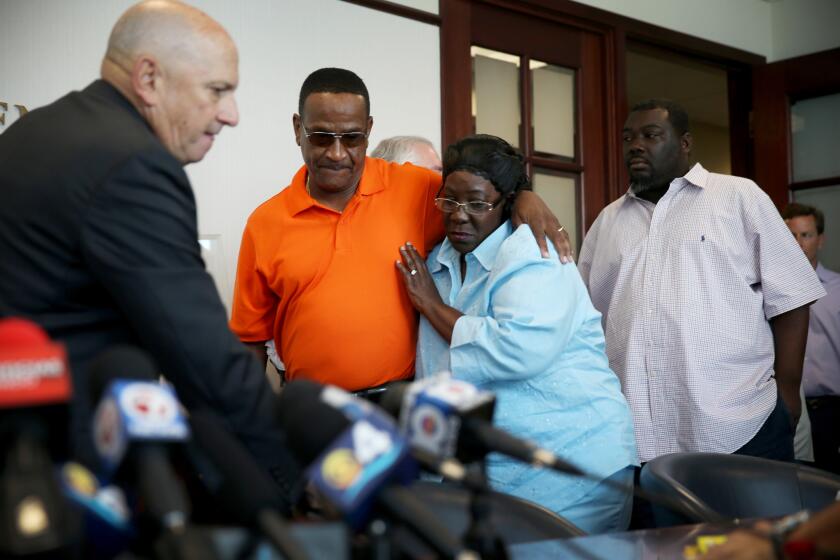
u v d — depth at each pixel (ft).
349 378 6.85
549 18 12.60
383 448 2.62
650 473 6.09
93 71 8.96
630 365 9.05
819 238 12.84
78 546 2.40
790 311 8.86
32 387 2.30
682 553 4.33
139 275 4.33
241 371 4.50
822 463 12.35
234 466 2.93
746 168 15.51
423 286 6.83
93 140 4.45
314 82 6.98
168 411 2.57
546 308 6.38
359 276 6.93
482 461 3.21
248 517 2.76
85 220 4.34
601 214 10.09
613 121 13.26
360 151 6.98
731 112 15.65
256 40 9.98
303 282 6.97
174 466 3.26
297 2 10.31
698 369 8.73
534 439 6.50
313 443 2.92
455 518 5.17
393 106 11.05
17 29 8.52
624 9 13.43
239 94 9.84
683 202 9.32
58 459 2.54
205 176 9.58
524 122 12.39
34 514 2.22
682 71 19.97
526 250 6.51
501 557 3.00
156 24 4.81
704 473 6.39
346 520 2.66
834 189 14.17
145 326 4.39
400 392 3.25
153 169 4.43
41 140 4.56
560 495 6.45
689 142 9.58
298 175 7.34
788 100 14.52
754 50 15.40
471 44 11.89
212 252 8.96
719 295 8.84
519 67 12.47
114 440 2.53
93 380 2.89
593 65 13.25
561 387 6.56
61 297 4.43
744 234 8.94
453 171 6.76
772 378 8.94
